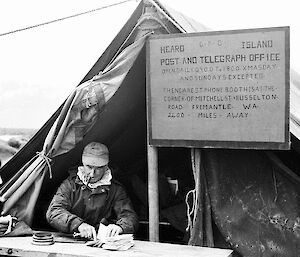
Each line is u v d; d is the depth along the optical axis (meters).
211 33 3.70
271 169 3.95
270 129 3.63
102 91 3.91
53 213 4.05
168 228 4.86
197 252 3.61
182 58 3.78
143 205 4.99
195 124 3.81
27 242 3.87
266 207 3.92
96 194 4.17
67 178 4.29
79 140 4.02
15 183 4.22
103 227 3.90
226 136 3.74
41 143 4.57
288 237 3.86
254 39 3.60
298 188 3.88
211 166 3.98
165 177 5.04
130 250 3.64
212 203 3.98
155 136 3.92
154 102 3.90
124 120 4.47
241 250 3.90
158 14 3.95
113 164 4.87
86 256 3.49
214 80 3.72
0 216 4.28
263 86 3.62
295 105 4.57
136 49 3.89
